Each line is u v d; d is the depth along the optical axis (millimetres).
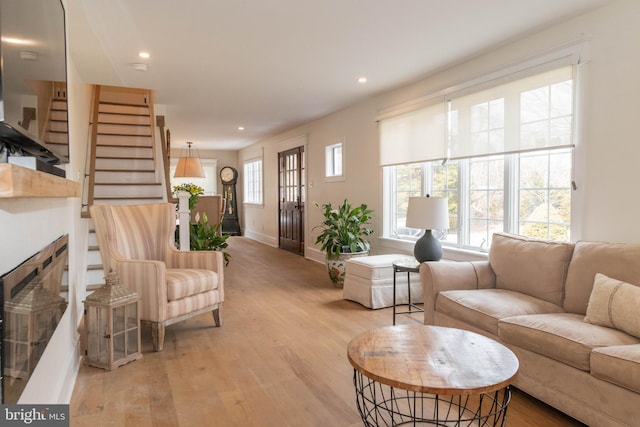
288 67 4008
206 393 2369
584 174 2889
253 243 9531
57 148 1898
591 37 2814
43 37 1596
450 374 1552
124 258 3213
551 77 3082
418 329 2098
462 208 4078
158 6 2689
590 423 1894
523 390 2252
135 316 2846
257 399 2303
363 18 2910
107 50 3500
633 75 2604
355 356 1735
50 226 2020
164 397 2324
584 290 2469
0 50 1042
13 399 1212
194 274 3303
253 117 6578
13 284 1223
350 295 4367
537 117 3191
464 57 3736
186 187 6957
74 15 2789
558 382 2049
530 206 3434
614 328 2107
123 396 2336
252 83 4566
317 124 6801
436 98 4176
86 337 2754
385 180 5113
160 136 5473
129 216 3555
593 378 1884
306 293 4734
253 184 10508
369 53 3623
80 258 3926
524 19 2947
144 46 3414
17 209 1446
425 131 4344
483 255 3689
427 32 3168
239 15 2844
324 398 2311
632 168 2627
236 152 11523
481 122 3680
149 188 5879
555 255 2713
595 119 2814
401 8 2758
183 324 3617
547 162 3283
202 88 4793
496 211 3729
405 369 1598
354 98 5305
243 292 4789
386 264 4129
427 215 3367
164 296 3012
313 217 7066
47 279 1738
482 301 2662
